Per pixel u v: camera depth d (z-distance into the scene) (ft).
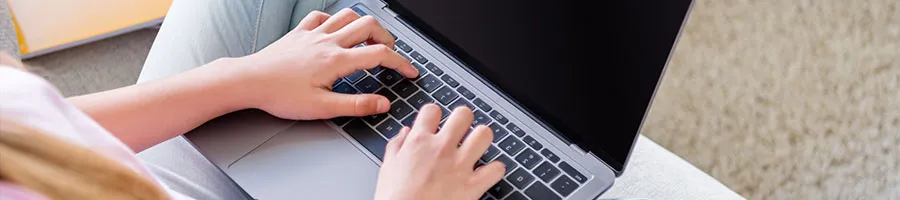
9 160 1.27
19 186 1.29
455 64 2.71
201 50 2.89
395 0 2.85
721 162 4.50
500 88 2.62
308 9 3.07
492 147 2.50
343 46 2.64
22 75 1.49
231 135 2.53
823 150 4.49
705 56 4.76
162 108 2.45
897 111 4.56
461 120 2.38
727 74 4.70
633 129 2.29
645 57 2.14
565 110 2.45
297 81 2.52
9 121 1.32
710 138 4.56
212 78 2.50
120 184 1.43
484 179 2.28
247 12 2.94
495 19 2.52
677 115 4.63
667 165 3.02
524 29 2.44
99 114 2.39
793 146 4.51
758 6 4.86
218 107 2.50
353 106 2.52
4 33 4.46
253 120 2.56
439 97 2.64
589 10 2.22
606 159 2.42
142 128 2.43
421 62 2.74
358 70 2.68
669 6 2.03
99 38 4.57
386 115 2.59
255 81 2.51
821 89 4.64
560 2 2.31
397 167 2.27
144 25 4.60
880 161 4.45
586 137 2.43
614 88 2.27
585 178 2.41
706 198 2.94
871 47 4.72
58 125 1.44
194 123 2.50
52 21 4.49
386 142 2.52
